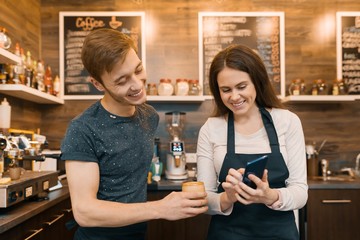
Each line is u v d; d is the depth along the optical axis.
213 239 1.28
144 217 0.94
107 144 1.06
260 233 1.22
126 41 0.97
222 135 1.31
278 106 1.32
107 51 0.92
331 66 3.01
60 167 2.48
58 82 2.85
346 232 2.41
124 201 1.10
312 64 3.01
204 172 1.32
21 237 1.40
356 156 2.98
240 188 1.05
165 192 2.44
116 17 2.97
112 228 1.12
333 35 3.01
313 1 3.01
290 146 1.26
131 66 0.95
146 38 2.99
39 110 2.92
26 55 2.44
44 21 2.97
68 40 2.96
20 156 1.65
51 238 1.76
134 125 1.15
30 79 2.25
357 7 3.00
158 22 2.99
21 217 1.34
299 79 2.94
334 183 2.44
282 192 1.13
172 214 0.96
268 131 1.26
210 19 2.99
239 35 2.98
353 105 3.01
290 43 3.01
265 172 1.07
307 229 2.41
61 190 2.01
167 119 2.95
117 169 1.09
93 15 2.96
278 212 1.23
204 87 2.98
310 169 2.81
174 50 3.00
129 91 0.98
